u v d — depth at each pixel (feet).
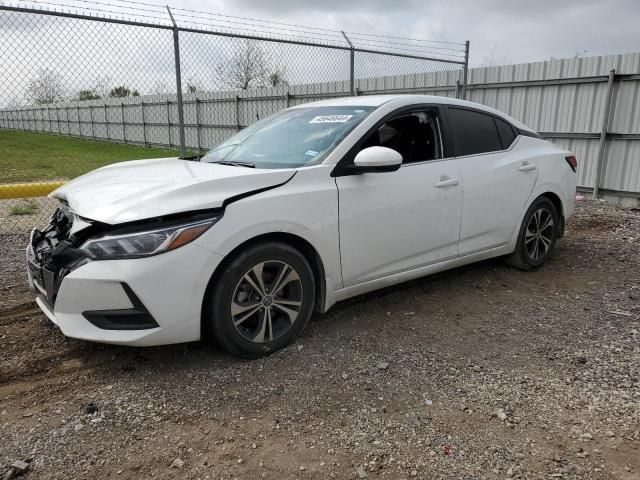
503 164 14.64
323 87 49.01
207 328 10.07
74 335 9.27
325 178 10.99
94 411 8.75
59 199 11.42
